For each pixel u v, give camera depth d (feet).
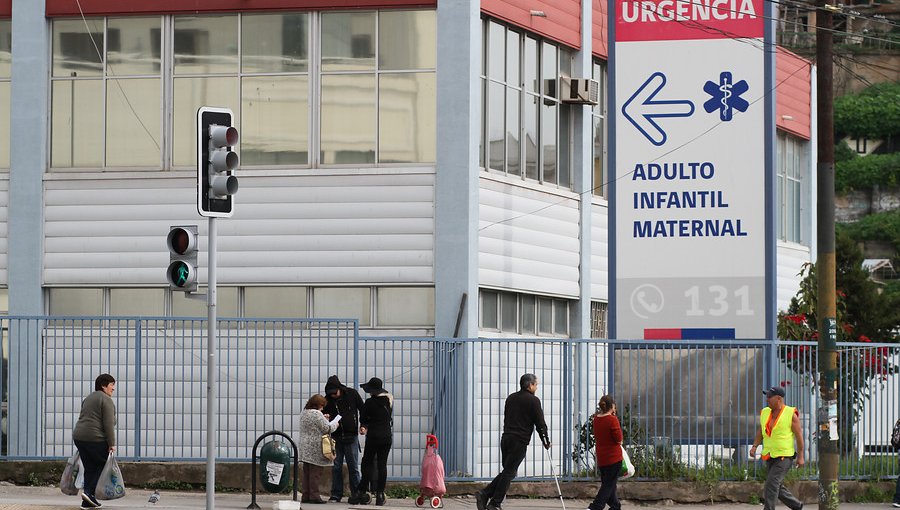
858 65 367.04
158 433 116.67
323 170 125.08
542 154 139.44
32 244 128.06
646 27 122.01
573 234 143.43
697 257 120.37
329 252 124.77
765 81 119.96
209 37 127.65
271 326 119.55
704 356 115.34
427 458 105.70
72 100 129.08
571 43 143.43
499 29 131.75
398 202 124.26
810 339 145.18
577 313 144.66
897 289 340.59
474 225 123.65
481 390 117.19
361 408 106.63
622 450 99.55
